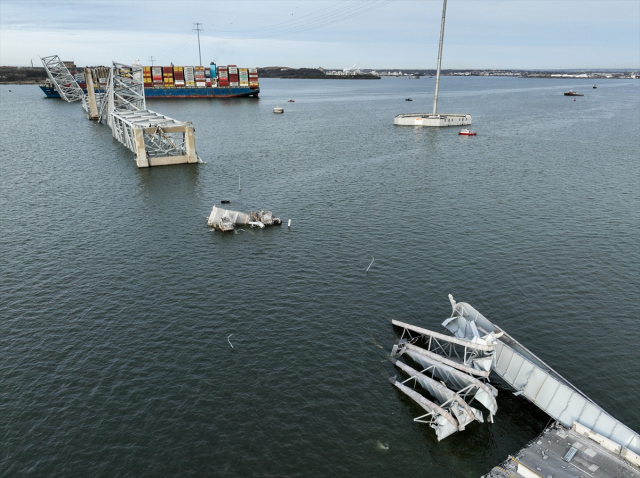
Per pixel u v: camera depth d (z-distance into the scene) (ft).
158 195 301.22
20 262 200.13
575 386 127.95
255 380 129.18
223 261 203.51
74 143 486.79
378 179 339.98
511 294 174.91
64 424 113.19
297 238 230.07
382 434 112.88
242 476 100.42
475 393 122.93
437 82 625.00
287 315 160.86
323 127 618.44
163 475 100.42
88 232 236.02
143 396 122.52
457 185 322.34
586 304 168.25
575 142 491.72
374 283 183.42
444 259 204.33
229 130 590.96
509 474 99.66
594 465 98.78
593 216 256.93
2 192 303.27
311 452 106.93
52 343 144.15
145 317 158.81
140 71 533.14
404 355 142.41
